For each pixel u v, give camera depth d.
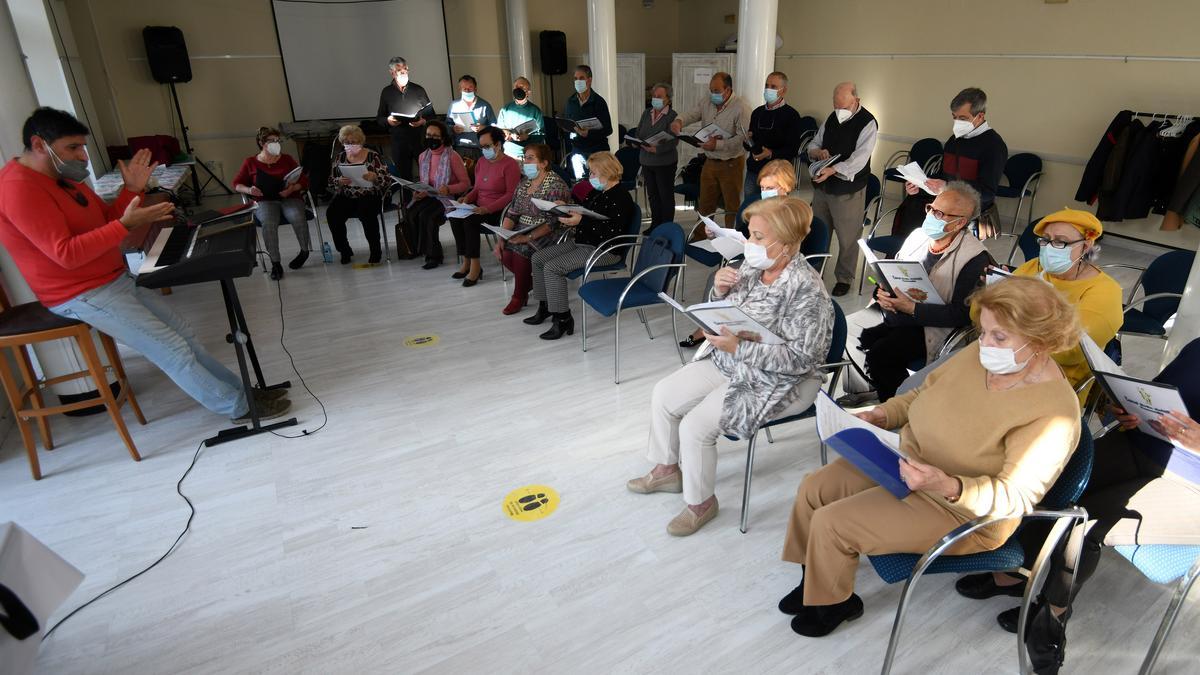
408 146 7.13
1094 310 2.25
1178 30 5.16
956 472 1.69
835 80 8.25
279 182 5.44
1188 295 2.45
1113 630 1.97
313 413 3.35
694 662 1.92
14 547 1.51
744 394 2.23
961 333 2.61
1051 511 1.58
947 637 1.97
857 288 4.85
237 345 2.99
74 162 2.56
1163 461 1.76
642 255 3.79
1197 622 1.99
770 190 3.61
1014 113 6.45
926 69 7.17
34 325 2.69
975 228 4.12
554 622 2.07
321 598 2.19
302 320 4.55
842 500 1.79
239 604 2.17
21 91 3.08
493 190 4.87
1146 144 5.12
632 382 3.59
